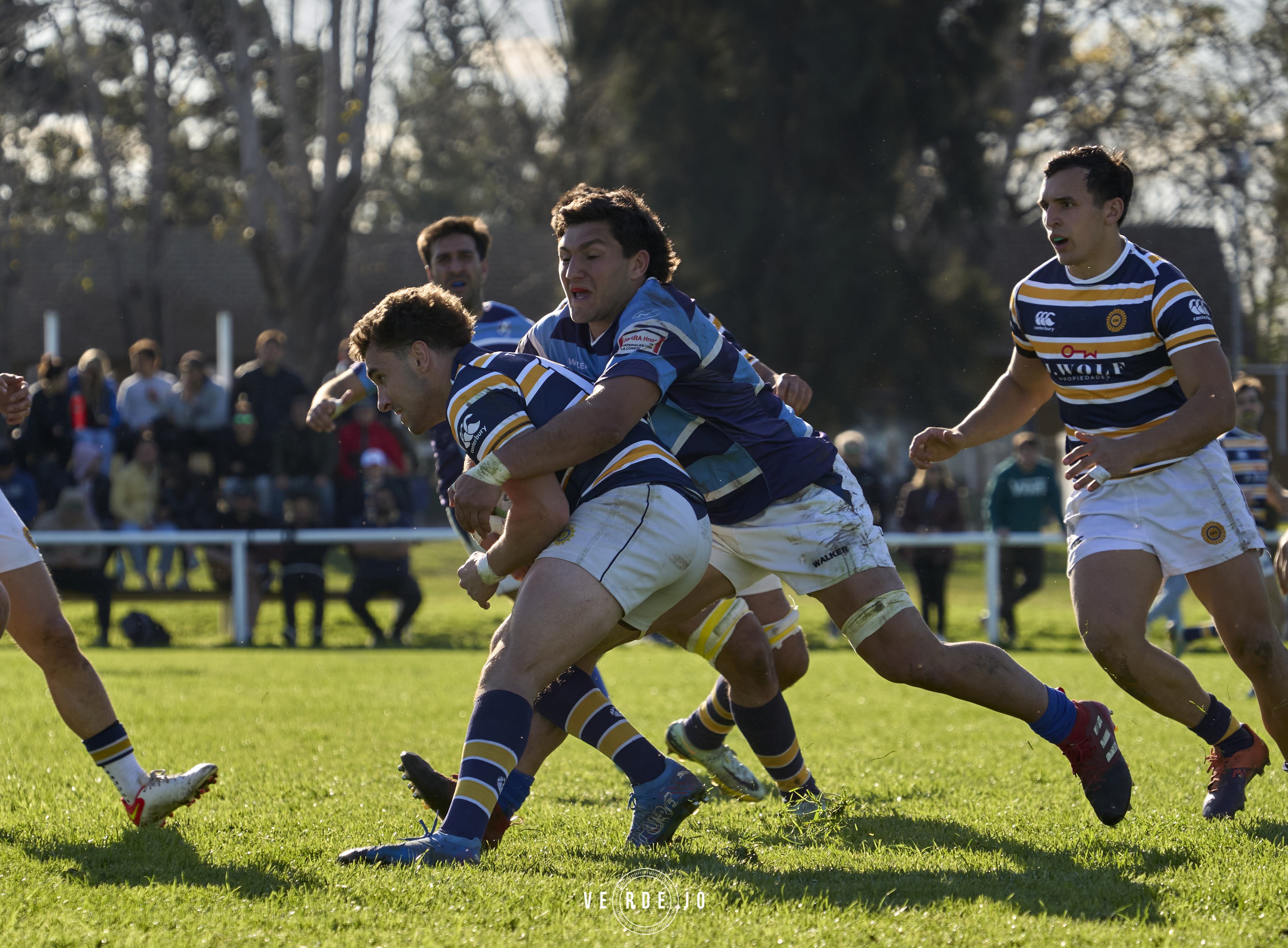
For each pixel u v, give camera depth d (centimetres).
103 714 1352
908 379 7956
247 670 3177
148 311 11875
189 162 12212
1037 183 12588
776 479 1341
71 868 1145
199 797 1395
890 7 8050
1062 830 1332
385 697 2577
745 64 8031
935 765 1795
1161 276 1396
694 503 1221
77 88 10200
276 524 4419
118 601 4391
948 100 8112
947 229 8656
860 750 1945
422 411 1234
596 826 1382
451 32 8838
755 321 7938
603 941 916
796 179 7969
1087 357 1433
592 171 8938
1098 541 1424
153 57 9131
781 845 1286
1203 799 1505
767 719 1458
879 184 8044
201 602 4441
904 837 1304
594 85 9175
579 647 1166
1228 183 11462
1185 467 1402
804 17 8006
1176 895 1047
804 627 4916
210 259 12925
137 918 972
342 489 4525
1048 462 4444
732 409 1329
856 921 963
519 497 1159
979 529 7331
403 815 1418
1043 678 2898
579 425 1155
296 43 8738
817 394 7888
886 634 1304
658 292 1255
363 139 8512
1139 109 11525
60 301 12700
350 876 1090
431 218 15200
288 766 1756
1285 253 12462
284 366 4647
